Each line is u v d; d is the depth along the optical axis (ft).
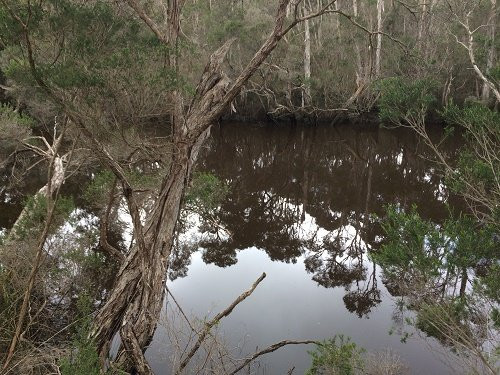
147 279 16.83
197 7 68.23
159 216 18.94
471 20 59.57
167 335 17.87
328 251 32.12
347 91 75.10
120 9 13.88
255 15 69.10
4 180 38.11
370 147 65.57
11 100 38.86
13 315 15.55
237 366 16.66
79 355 12.60
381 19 71.46
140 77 11.95
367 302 23.39
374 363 16.31
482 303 13.29
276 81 75.61
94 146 14.10
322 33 77.71
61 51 11.65
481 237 13.20
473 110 18.71
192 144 19.07
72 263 19.84
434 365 16.58
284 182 49.93
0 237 18.13
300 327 20.65
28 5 10.81
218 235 34.65
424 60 56.75
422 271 13.33
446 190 43.01
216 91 21.57
